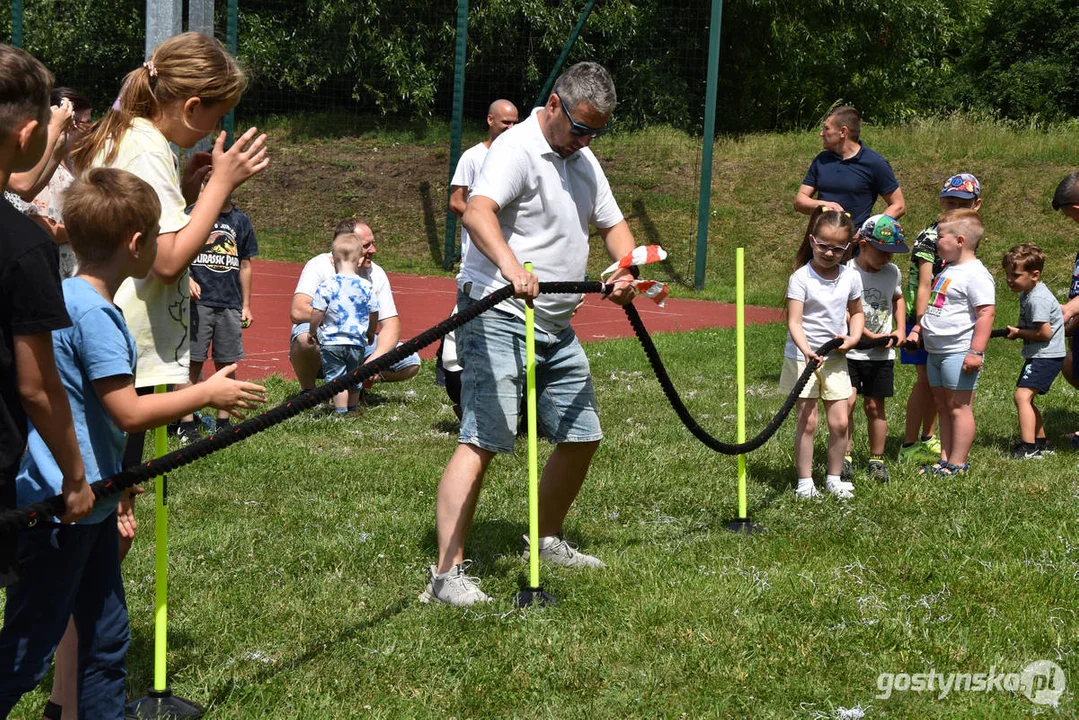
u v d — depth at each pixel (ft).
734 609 12.98
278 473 19.72
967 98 106.42
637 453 21.38
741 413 16.69
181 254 10.00
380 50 79.20
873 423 20.43
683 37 84.79
